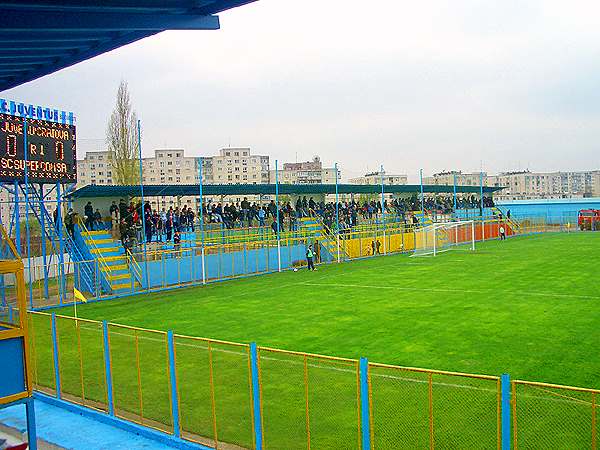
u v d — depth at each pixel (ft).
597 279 111.24
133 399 49.24
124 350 64.54
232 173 517.55
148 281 122.21
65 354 64.03
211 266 139.54
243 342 70.08
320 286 117.50
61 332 75.87
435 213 240.12
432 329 73.10
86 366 59.26
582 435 37.58
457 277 122.11
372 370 55.21
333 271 144.25
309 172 572.10
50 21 35.47
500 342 65.16
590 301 88.43
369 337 70.38
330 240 177.06
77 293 99.55
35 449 35.55
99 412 47.06
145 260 122.52
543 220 282.15
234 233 167.32
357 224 210.79
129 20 37.55
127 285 121.80
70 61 47.09
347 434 39.78
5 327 37.42
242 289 118.42
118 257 123.03
